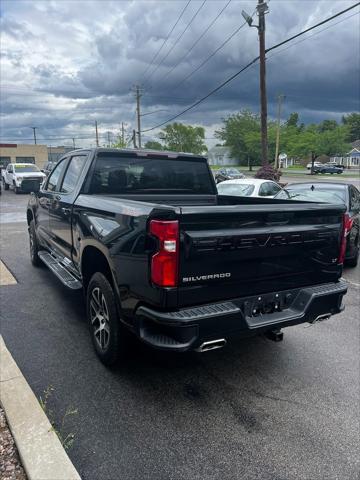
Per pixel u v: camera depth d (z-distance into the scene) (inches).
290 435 106.6
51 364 138.9
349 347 159.9
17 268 262.5
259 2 715.4
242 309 115.6
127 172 173.9
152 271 103.2
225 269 109.1
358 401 122.8
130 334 130.9
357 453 100.7
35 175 937.5
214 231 104.7
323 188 309.7
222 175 1461.6
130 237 111.7
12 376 124.7
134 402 118.6
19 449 93.3
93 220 139.0
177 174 189.0
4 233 406.6
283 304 124.5
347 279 267.0
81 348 151.3
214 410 116.2
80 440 101.5
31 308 191.2
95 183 166.2
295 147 2455.7
